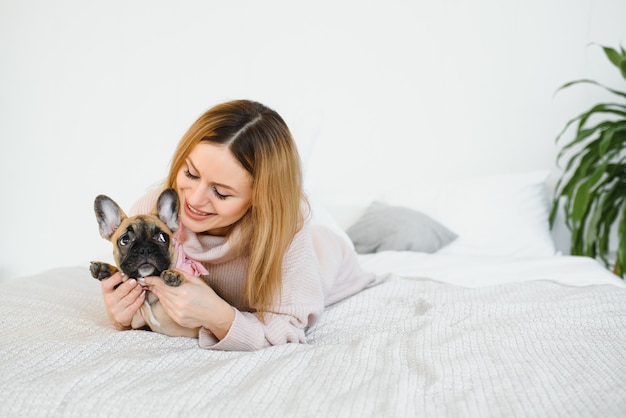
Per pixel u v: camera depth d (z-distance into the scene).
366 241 2.82
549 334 1.51
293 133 2.65
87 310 1.73
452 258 2.49
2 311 1.63
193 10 3.48
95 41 3.53
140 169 3.55
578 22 3.31
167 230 1.36
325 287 1.76
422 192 3.16
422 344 1.43
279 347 1.38
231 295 1.64
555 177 3.39
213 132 1.40
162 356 1.27
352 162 3.50
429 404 1.08
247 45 3.47
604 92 3.33
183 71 3.50
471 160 3.44
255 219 1.50
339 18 3.44
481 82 3.40
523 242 2.93
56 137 3.60
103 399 1.06
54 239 3.67
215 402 1.07
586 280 2.12
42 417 1.02
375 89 3.46
